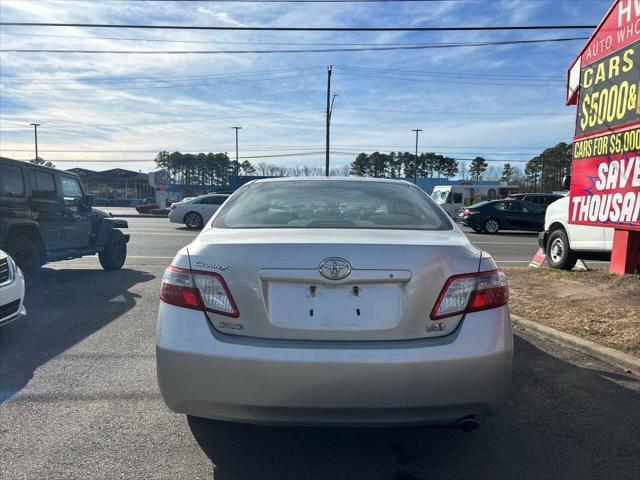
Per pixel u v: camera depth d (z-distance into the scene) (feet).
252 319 8.11
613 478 8.89
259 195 11.90
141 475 8.86
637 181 22.17
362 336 8.00
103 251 31.40
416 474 9.02
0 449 9.65
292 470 9.11
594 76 25.26
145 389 12.55
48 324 18.60
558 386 12.94
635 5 22.15
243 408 7.95
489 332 8.20
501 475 8.98
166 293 8.62
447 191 105.70
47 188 26.45
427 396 7.83
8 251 23.44
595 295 22.15
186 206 68.13
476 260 8.58
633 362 13.96
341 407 7.79
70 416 11.07
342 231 9.39
